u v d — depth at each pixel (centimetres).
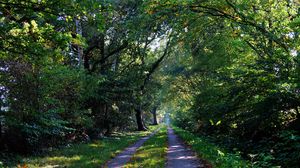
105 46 3070
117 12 2112
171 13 1131
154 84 4184
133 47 3050
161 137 2911
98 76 2339
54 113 1611
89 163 1204
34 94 1423
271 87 1266
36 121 1483
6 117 1344
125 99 2864
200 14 1256
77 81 1834
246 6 1177
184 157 1374
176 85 4594
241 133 1680
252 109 1418
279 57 1179
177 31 1282
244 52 1589
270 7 1302
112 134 3381
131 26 1161
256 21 1198
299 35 1189
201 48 2025
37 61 981
